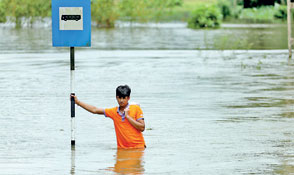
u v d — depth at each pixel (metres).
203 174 19.00
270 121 28.80
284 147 23.06
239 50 72.75
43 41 88.94
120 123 23.30
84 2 23.45
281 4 154.88
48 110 32.59
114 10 131.50
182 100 35.66
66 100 36.12
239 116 30.28
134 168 19.77
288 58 62.06
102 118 30.19
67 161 20.89
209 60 61.06
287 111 31.66
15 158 21.41
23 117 30.47
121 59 62.75
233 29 113.38
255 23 134.38
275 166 20.02
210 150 22.61
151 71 51.50
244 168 19.77
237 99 35.97
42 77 47.72
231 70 51.94
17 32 110.94
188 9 168.88
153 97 36.84
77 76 48.28
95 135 25.98
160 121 28.97
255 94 38.03
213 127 27.38
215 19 126.50
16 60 62.03
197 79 45.91
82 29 23.52
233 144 23.69
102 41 88.56
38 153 22.28
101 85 42.69
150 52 70.94
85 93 38.78
